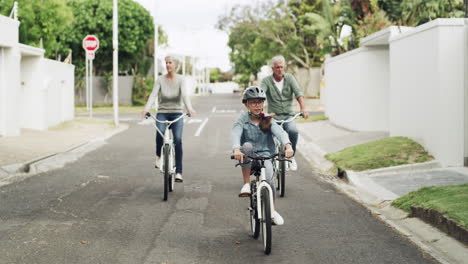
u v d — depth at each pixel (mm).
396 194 8086
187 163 11641
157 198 7934
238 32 42750
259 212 5344
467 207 6082
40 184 8930
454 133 10109
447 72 10078
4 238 5688
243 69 66000
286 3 40000
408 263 5023
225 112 31484
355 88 17016
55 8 25344
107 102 41125
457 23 10016
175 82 8250
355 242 5723
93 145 14867
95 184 9016
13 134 15016
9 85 14758
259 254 5301
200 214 6945
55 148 13438
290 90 8516
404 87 12055
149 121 24281
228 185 9070
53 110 19547
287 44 40250
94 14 44156
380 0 18984
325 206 7527
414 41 11375
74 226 6238
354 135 15641
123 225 6328
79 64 43875
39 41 25516
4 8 24188
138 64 48469
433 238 5816
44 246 5430
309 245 5617
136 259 5082
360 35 21375
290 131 8383
